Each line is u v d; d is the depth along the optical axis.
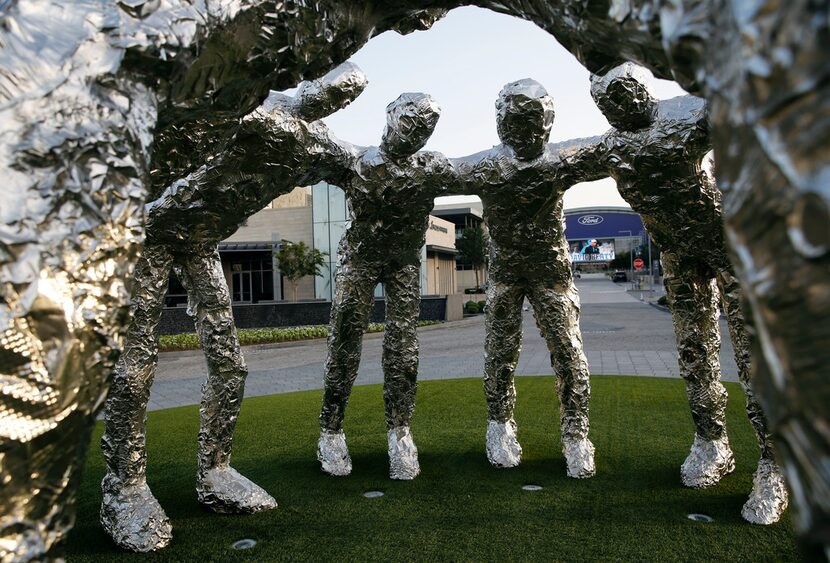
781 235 0.82
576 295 4.14
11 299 1.10
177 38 1.38
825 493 0.80
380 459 4.75
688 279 3.71
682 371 3.93
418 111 3.37
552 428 5.46
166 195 3.14
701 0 0.98
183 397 8.04
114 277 1.25
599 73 1.56
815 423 0.81
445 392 7.38
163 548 3.29
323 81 3.18
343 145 3.59
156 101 1.43
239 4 1.48
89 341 1.20
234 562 3.13
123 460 3.34
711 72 0.95
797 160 0.79
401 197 3.66
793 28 0.78
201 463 3.76
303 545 3.30
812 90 0.77
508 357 4.33
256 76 1.65
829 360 0.78
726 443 4.04
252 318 18.80
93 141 1.23
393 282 4.20
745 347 3.47
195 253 3.50
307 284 25.88
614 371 8.56
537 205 3.64
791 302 0.82
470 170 3.65
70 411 1.18
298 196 27.92
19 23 1.22
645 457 4.54
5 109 1.16
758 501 3.42
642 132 3.16
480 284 43.22
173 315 16.59
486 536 3.34
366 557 3.15
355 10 1.78
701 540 3.22
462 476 4.28
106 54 1.29
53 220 1.16
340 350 4.27
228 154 3.03
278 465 4.66
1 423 1.10
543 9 1.49
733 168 0.90
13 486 1.13
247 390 8.48
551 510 3.64
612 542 3.23
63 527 1.22
